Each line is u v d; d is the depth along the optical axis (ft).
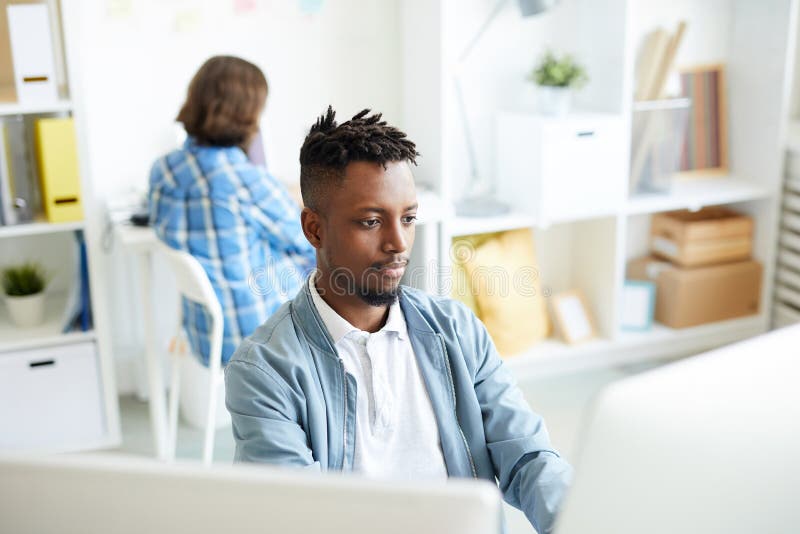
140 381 11.18
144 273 9.44
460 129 11.47
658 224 12.55
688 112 12.35
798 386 2.48
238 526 2.20
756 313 12.60
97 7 10.08
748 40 12.17
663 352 12.44
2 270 10.49
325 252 4.22
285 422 4.10
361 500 2.17
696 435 2.37
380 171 4.03
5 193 9.21
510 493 4.42
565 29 11.52
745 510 2.44
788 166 12.10
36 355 9.66
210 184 8.51
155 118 10.58
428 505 2.16
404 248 4.11
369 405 4.32
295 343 4.27
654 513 2.40
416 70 10.71
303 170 4.24
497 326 11.04
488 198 11.44
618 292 11.68
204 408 10.42
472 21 11.14
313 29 10.85
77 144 9.25
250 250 8.77
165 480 2.19
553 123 10.57
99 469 2.21
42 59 8.96
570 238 12.35
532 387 11.46
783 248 12.39
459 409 4.50
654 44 11.46
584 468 2.42
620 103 10.98
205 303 8.19
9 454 2.24
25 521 2.26
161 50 10.41
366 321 4.36
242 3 10.53
